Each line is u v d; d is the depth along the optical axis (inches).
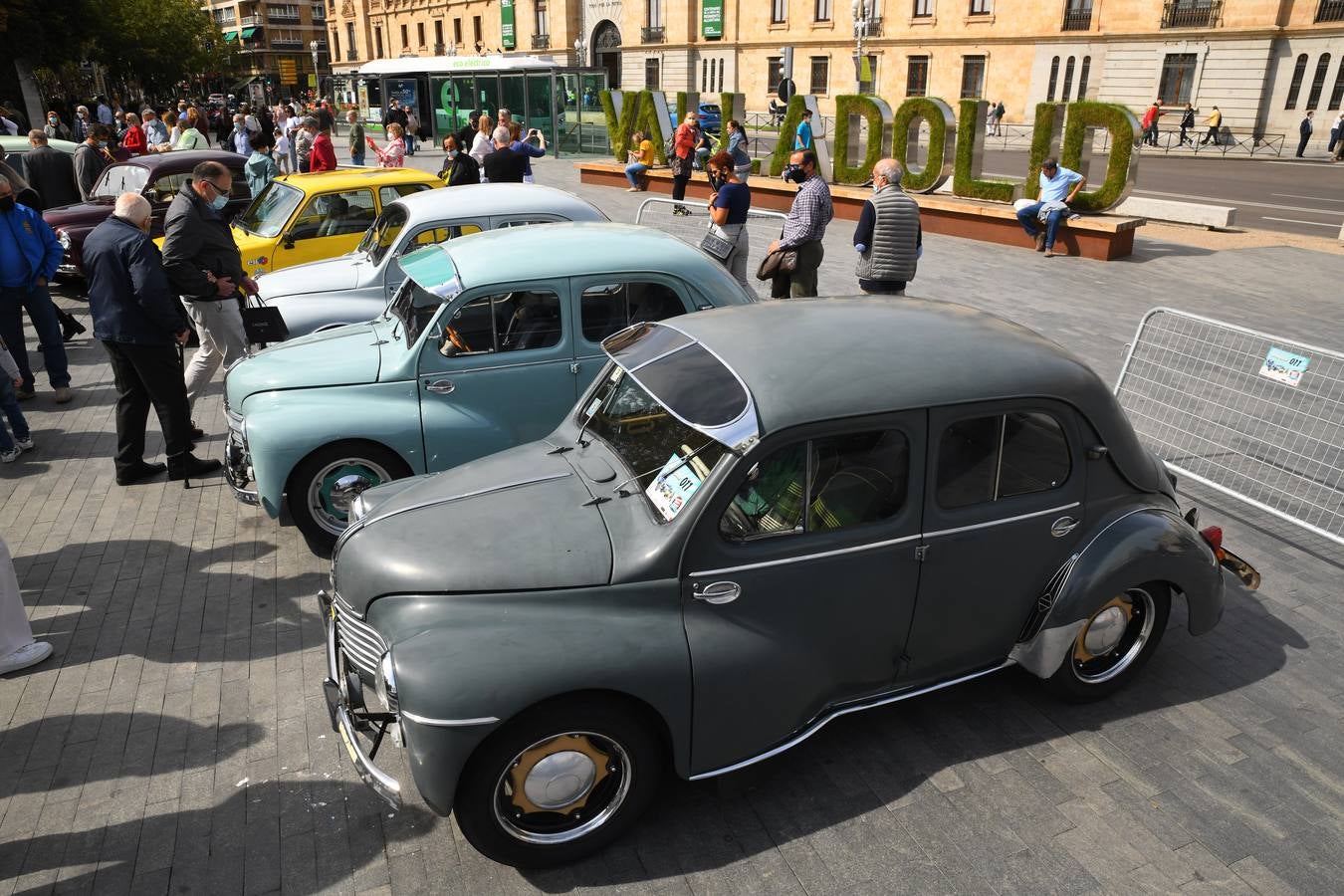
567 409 217.2
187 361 365.4
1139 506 152.1
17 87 1382.9
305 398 201.6
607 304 215.5
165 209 460.8
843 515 130.7
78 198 546.9
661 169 853.2
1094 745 149.7
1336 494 241.9
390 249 294.0
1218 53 1464.1
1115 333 386.0
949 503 136.3
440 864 127.1
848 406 127.5
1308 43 1391.5
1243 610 189.2
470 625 119.4
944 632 143.5
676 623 124.3
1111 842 129.9
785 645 130.1
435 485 147.6
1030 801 137.4
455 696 111.7
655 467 133.6
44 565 208.2
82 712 158.7
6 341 310.3
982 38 1712.6
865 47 1870.1
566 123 1165.1
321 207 356.8
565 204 306.5
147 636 181.2
